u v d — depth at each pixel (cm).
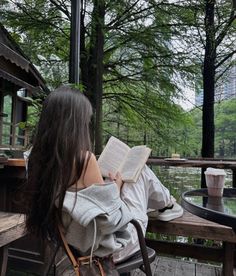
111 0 745
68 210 90
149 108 919
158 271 244
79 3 287
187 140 926
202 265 259
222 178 171
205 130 683
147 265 107
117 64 876
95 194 92
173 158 370
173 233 186
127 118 975
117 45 834
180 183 552
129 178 133
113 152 142
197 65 780
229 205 148
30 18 782
